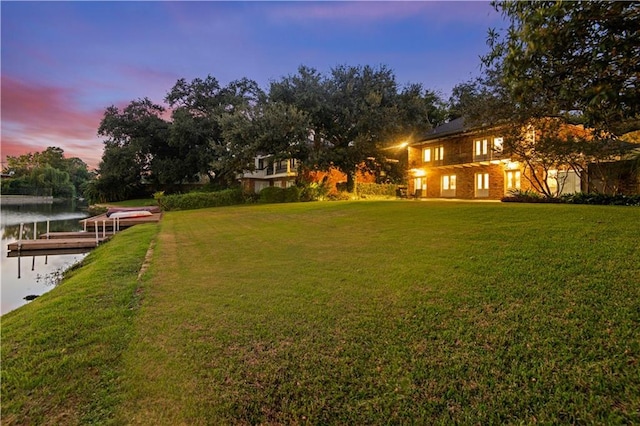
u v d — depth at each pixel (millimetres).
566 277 4051
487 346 2867
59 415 2275
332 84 23844
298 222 12367
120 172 35281
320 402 2340
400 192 29312
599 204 10633
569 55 2842
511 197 14375
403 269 5129
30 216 30047
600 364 2473
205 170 34156
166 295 4867
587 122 3090
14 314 4707
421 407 2229
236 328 3590
